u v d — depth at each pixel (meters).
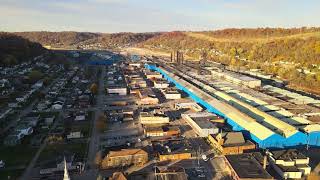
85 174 69.56
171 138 91.19
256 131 86.38
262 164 71.12
